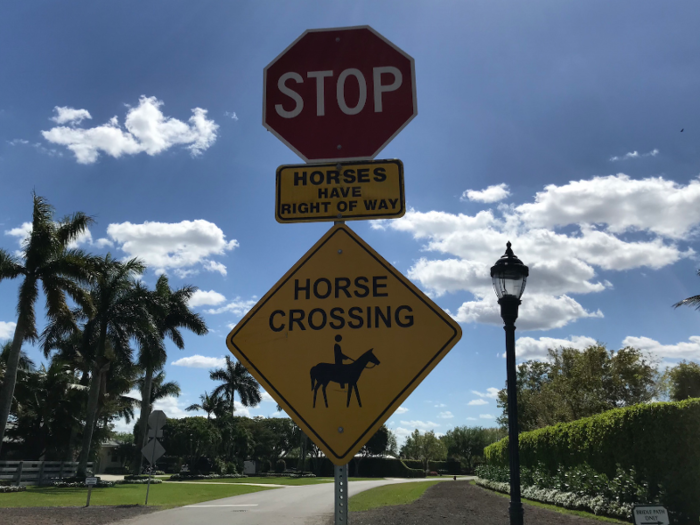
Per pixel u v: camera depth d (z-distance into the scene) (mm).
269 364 2992
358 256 3166
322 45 3793
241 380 55781
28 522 11703
